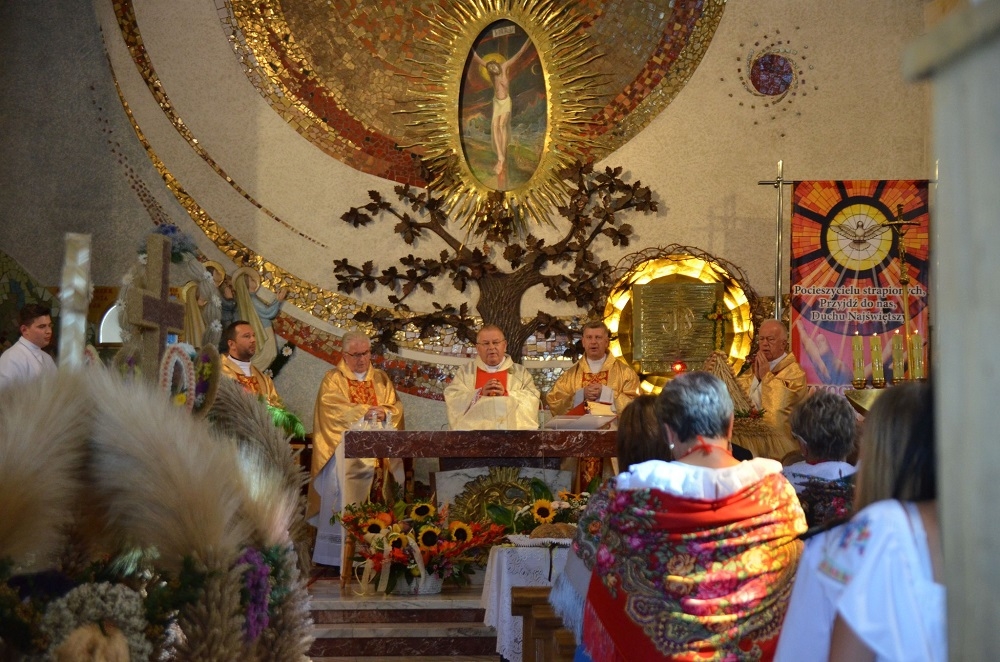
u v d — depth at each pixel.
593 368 9.12
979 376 0.77
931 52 0.79
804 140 9.85
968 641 0.78
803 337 8.92
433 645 6.31
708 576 2.42
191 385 1.92
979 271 0.77
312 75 9.98
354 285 9.75
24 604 1.42
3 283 9.23
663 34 10.04
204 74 9.80
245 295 9.54
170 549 1.50
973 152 0.77
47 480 1.44
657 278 9.64
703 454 2.61
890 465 1.70
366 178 9.93
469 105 10.08
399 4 10.09
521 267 9.84
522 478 7.56
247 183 9.79
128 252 9.51
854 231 8.95
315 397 9.62
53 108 9.58
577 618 2.67
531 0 10.01
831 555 1.60
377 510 6.96
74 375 1.56
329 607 6.50
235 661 1.49
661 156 9.94
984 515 0.77
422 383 9.68
